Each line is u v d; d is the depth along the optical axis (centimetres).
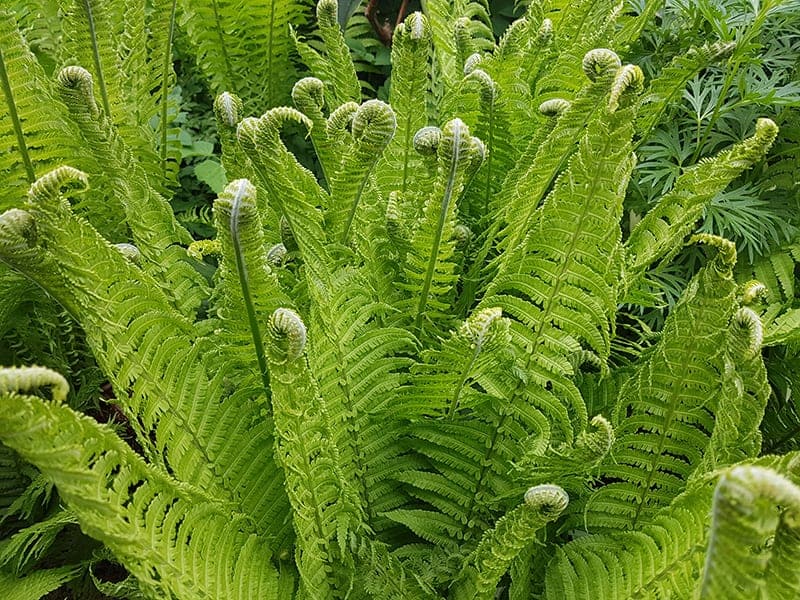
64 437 31
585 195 46
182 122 93
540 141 63
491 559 43
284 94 98
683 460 55
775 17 79
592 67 47
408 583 50
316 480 45
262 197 60
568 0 82
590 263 48
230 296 45
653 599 41
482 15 103
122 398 42
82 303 39
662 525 44
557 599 50
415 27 57
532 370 52
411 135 65
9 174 58
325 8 72
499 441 53
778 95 72
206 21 85
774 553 27
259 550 48
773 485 23
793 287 73
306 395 41
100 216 65
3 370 27
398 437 56
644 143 78
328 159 57
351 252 56
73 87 45
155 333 45
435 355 48
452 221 51
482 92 63
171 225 57
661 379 50
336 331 49
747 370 43
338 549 49
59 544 60
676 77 66
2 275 57
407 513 54
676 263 75
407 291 60
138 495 36
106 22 58
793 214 74
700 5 71
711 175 50
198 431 47
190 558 39
